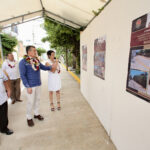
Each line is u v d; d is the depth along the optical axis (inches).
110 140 79.3
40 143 77.7
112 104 74.8
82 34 157.3
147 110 43.9
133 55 50.6
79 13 133.1
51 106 121.3
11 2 128.2
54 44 316.8
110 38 73.1
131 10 51.0
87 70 136.3
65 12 148.8
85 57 143.1
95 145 75.2
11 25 186.9
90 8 109.8
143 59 44.4
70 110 122.3
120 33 61.2
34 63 87.1
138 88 48.3
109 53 75.4
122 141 64.5
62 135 84.9
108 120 82.7
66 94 173.8
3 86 77.1
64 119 105.3
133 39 50.2
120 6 60.1
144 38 43.1
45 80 286.5
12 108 128.0
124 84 59.3
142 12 43.9
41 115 112.5
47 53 112.6
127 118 58.1
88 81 133.9
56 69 113.8
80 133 86.6
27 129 91.9
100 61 91.9
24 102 144.2
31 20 190.7
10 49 393.7
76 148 73.2
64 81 265.0
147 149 45.3
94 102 115.0
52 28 269.4
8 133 85.8
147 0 41.0
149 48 40.9
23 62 82.9
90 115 111.7
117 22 63.8
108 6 74.0
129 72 54.1
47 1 136.5
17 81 140.2
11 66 131.4
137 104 49.6
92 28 109.5
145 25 42.3
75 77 296.2
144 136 46.5
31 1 137.4
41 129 91.7
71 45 306.7
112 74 72.6
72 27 197.5
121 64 61.5
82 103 139.9
